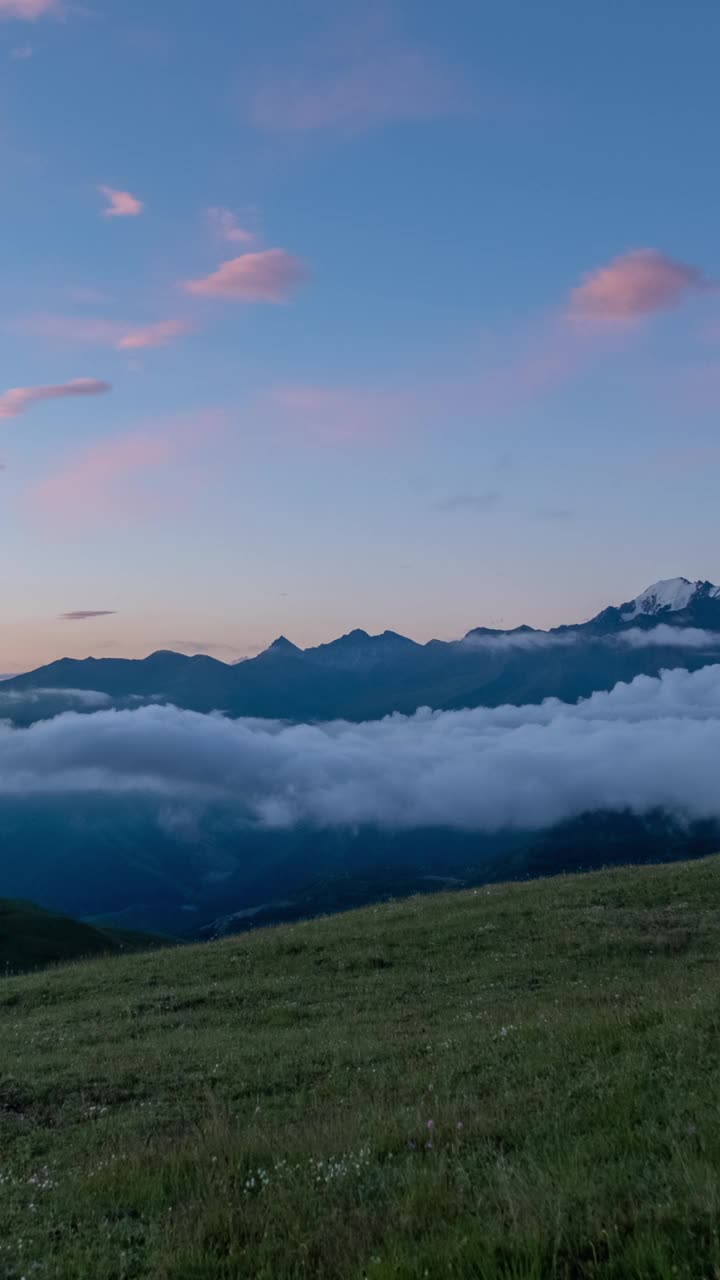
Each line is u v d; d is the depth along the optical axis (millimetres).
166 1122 16172
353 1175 10219
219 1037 24516
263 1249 8273
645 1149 9555
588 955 31219
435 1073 16219
